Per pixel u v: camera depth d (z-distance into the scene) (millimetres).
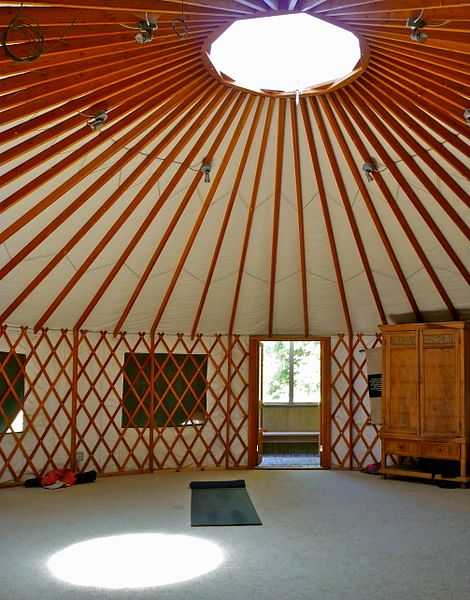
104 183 6648
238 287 9125
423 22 4699
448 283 8453
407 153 6539
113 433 9484
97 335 9344
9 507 7215
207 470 9867
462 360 8758
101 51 4926
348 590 4609
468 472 8789
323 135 6652
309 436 12227
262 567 5105
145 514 6895
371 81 5848
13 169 5820
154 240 7965
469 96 5473
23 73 4840
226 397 10141
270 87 6094
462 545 5750
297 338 10141
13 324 8414
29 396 8664
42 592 4551
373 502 7535
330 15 5035
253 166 7180
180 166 6875
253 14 5043
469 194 6832
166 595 4504
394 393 9180
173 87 5789
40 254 7449
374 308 9383
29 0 4062
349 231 8031
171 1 4570
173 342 9875
